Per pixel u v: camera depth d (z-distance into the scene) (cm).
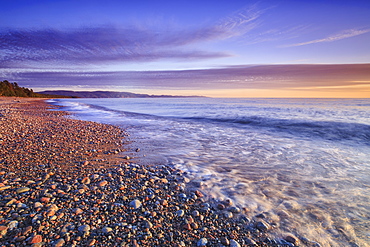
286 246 313
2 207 372
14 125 1296
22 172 559
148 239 316
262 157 783
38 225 327
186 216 383
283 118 2006
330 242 322
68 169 602
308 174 608
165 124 1714
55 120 1722
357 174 609
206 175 590
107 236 314
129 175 570
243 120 1966
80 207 391
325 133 1328
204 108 3916
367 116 2180
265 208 416
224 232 343
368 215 393
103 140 1026
